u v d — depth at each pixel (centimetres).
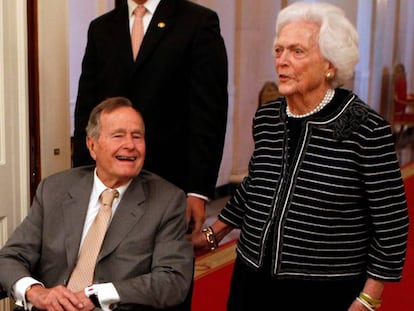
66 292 215
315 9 190
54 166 324
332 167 191
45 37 310
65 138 332
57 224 237
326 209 193
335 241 195
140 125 230
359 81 1005
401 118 1005
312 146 194
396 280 195
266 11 714
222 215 237
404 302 395
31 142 306
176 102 267
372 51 1028
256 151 212
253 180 210
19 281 225
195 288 405
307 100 195
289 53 191
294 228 196
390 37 1098
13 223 295
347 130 189
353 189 191
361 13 995
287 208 197
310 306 200
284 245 198
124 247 227
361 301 196
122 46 267
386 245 192
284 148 201
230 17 657
